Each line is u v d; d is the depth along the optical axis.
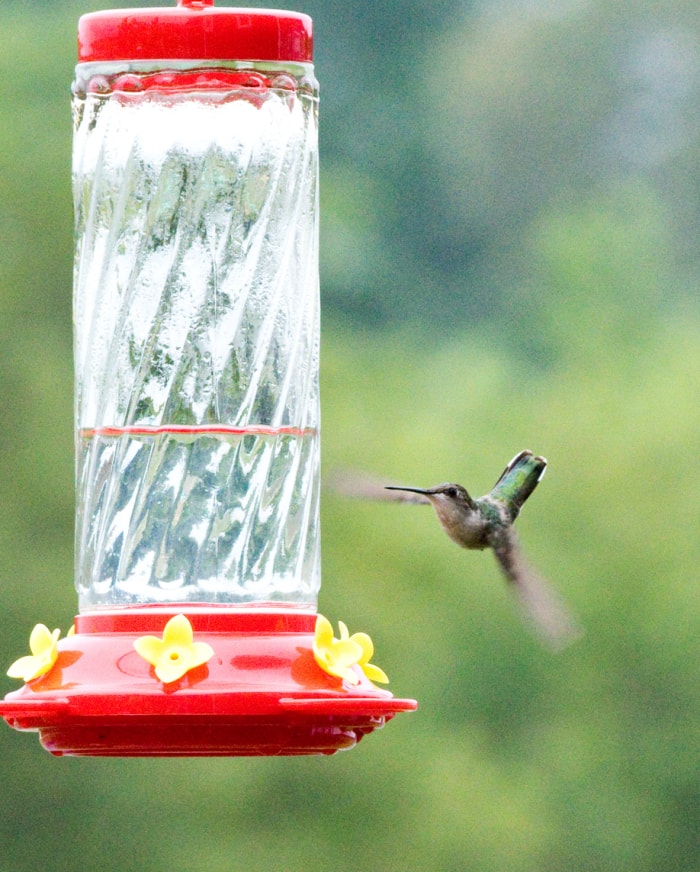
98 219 5.20
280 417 5.23
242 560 5.16
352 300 27.45
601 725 21.02
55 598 19.09
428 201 29.84
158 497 5.15
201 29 5.10
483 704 20.64
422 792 19.28
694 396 22.91
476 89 31.38
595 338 25.92
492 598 20.70
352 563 20.52
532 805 20.17
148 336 5.18
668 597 21.50
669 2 32.75
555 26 32.06
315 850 18.53
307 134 5.28
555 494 22.16
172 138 5.19
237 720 4.61
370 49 30.89
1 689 18.75
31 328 20.52
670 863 20.84
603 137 31.56
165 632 4.66
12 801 18.27
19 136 21.12
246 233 5.22
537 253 28.25
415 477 21.33
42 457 19.81
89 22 5.18
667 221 30.20
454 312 27.75
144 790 18.41
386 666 20.41
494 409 22.78
